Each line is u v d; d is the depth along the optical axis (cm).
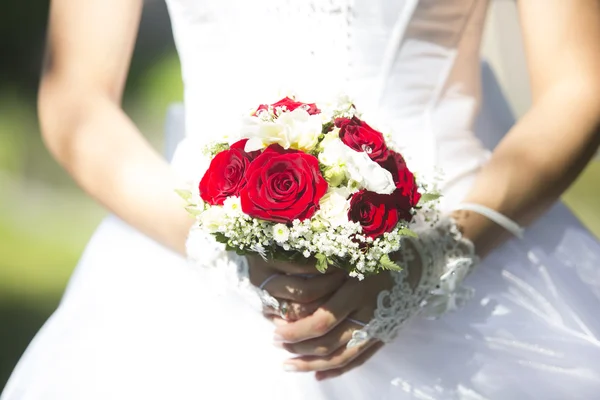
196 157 201
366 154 160
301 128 162
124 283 209
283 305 177
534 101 203
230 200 161
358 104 198
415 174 180
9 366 394
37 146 661
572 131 193
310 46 198
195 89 207
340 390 186
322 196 160
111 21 210
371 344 182
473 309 198
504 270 206
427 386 185
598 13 202
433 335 192
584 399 182
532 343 191
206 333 195
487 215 188
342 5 196
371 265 161
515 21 251
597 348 191
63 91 206
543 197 193
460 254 185
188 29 205
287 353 189
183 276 205
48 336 203
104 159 198
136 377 189
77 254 508
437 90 205
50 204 574
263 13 198
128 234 219
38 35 852
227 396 186
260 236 161
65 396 189
